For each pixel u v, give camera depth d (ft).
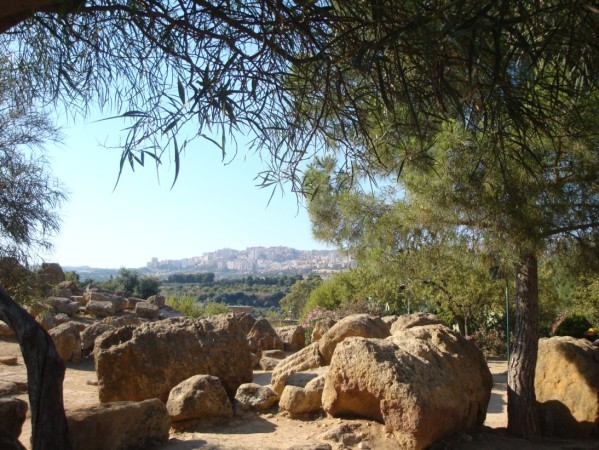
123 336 30.01
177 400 25.16
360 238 26.58
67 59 13.76
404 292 59.31
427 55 8.20
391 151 16.34
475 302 58.80
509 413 26.09
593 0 8.61
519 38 8.61
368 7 9.80
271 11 10.83
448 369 24.62
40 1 9.73
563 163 22.58
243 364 31.07
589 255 24.09
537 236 22.63
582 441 25.75
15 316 13.29
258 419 26.48
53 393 12.78
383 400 22.39
